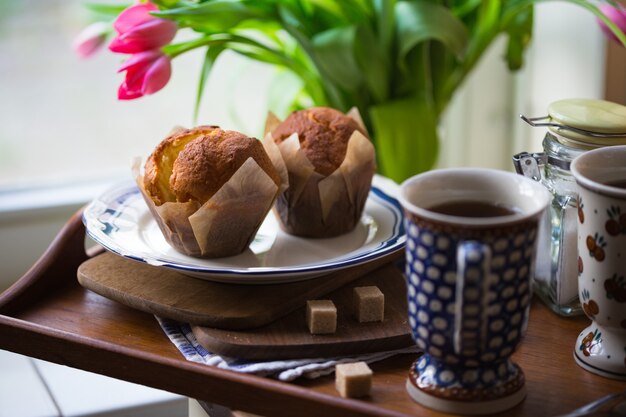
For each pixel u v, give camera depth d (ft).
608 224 2.74
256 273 3.02
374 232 3.41
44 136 4.77
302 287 3.14
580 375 2.90
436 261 2.61
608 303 2.81
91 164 4.88
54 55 4.68
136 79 3.45
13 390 4.38
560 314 3.14
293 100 4.18
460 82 4.18
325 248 3.33
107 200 3.44
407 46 3.82
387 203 3.55
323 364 2.92
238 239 3.22
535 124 3.03
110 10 3.99
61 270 3.35
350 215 3.38
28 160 4.78
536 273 3.23
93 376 4.46
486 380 2.74
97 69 4.75
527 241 2.61
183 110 4.96
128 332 3.11
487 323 2.63
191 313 3.02
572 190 3.04
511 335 2.67
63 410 4.26
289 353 2.95
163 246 3.30
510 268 2.60
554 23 4.62
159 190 3.19
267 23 3.98
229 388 2.85
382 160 3.95
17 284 3.22
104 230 3.27
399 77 4.01
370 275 3.29
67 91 4.75
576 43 4.49
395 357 3.00
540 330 3.09
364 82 3.97
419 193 2.75
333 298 3.18
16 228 4.54
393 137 3.91
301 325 3.04
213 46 3.74
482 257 2.51
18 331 3.04
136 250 3.22
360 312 3.04
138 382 2.95
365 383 2.81
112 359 2.96
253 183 3.12
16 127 4.72
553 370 2.92
